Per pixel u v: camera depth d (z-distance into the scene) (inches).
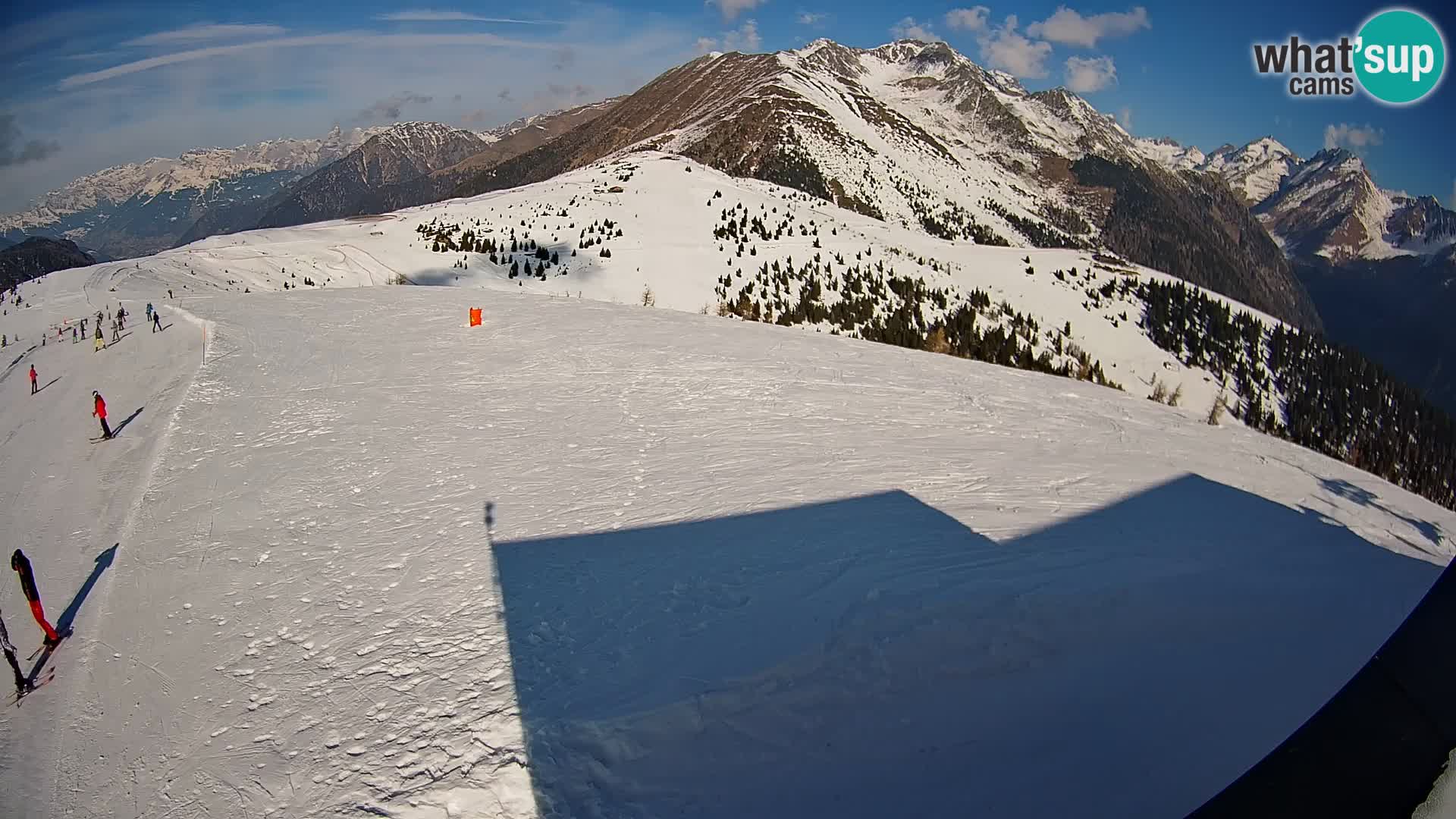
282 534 424.5
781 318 2476.6
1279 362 3747.5
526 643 282.2
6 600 400.2
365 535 411.5
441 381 746.2
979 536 356.2
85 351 1122.0
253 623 330.3
